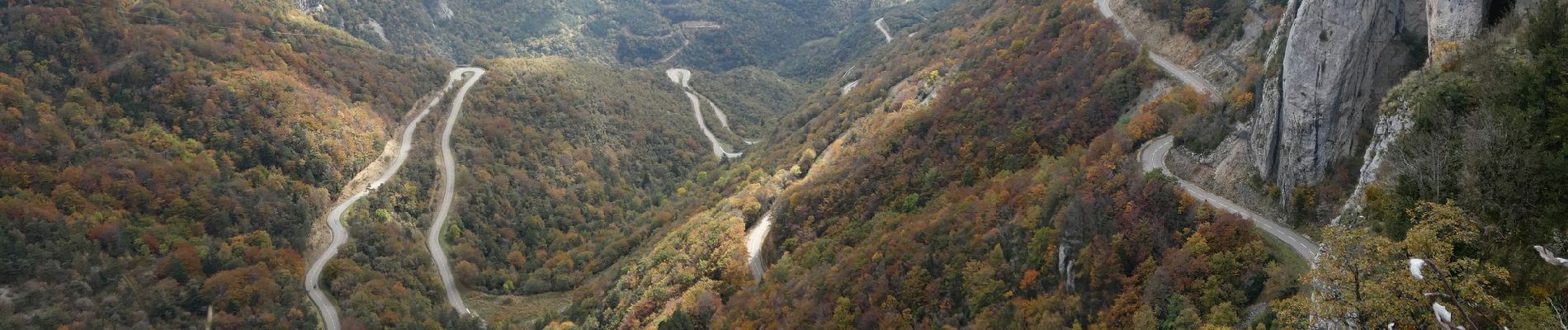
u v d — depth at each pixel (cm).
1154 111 8756
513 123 19025
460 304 13662
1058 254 7056
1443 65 4862
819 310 8669
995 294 7294
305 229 13738
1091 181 7669
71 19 14750
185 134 14225
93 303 10788
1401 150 4706
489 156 17450
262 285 12031
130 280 11425
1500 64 4419
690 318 10044
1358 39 5869
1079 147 8975
